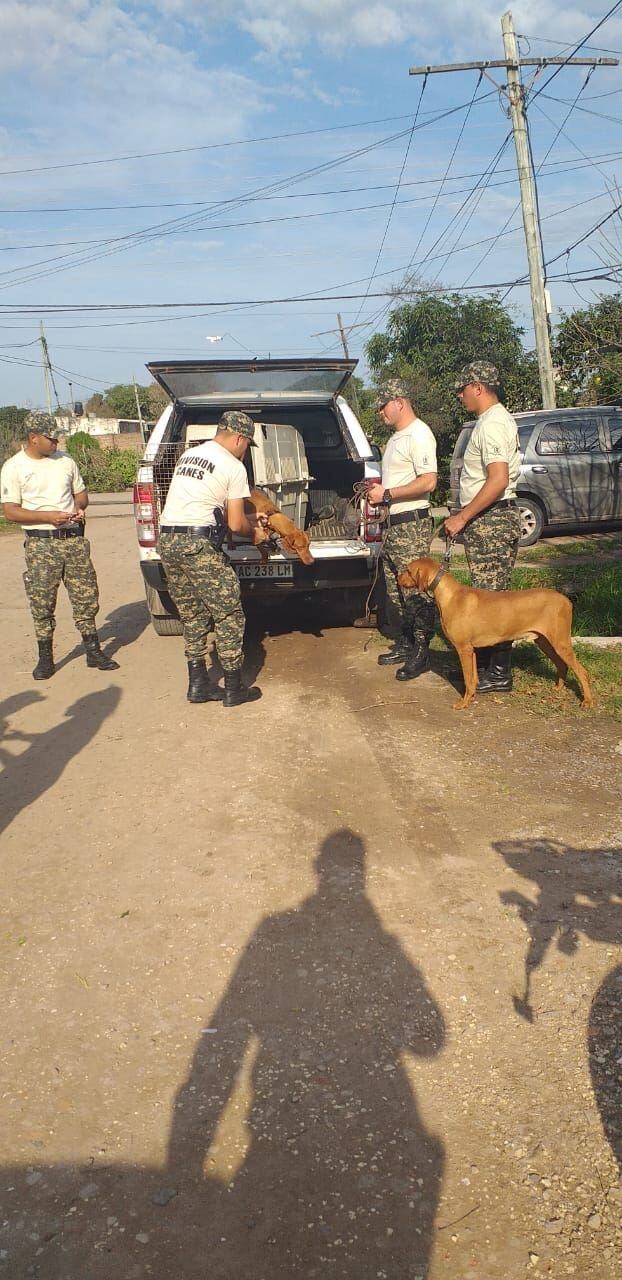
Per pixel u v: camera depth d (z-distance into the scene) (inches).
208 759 188.4
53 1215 83.5
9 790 180.9
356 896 132.0
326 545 251.0
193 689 226.5
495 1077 97.3
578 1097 94.1
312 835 151.2
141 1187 86.2
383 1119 92.7
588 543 488.4
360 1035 104.4
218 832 154.6
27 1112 95.9
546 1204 82.5
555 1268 76.7
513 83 684.1
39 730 216.2
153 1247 80.1
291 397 286.8
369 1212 82.4
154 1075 100.3
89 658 264.2
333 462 309.1
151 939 125.0
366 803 162.2
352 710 213.3
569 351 722.2
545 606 200.4
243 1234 81.0
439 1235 80.0
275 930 125.1
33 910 134.6
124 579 445.1
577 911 125.5
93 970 119.1
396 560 226.5
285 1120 93.1
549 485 497.7
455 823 152.8
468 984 111.9
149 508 253.9
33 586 251.8
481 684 218.4
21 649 300.4
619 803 157.6
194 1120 93.8
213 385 279.6
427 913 126.8
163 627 296.2
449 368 1111.6
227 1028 106.9
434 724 200.4
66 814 167.0
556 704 209.3
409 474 220.7
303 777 175.3
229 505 210.5
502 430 201.3
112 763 191.0
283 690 233.5
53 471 247.8
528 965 114.8
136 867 145.0
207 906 132.1
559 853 141.2
